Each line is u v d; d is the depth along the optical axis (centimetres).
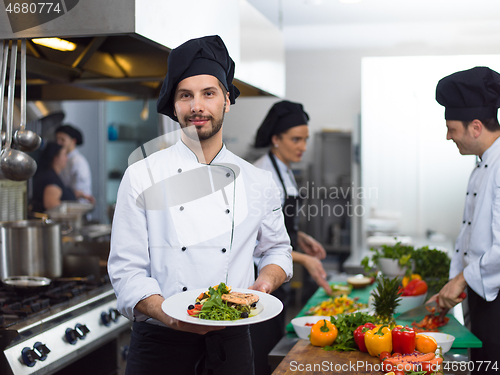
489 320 187
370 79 507
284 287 253
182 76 128
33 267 202
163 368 134
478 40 561
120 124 561
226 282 134
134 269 129
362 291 259
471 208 202
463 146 197
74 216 317
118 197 133
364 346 161
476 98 188
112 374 210
